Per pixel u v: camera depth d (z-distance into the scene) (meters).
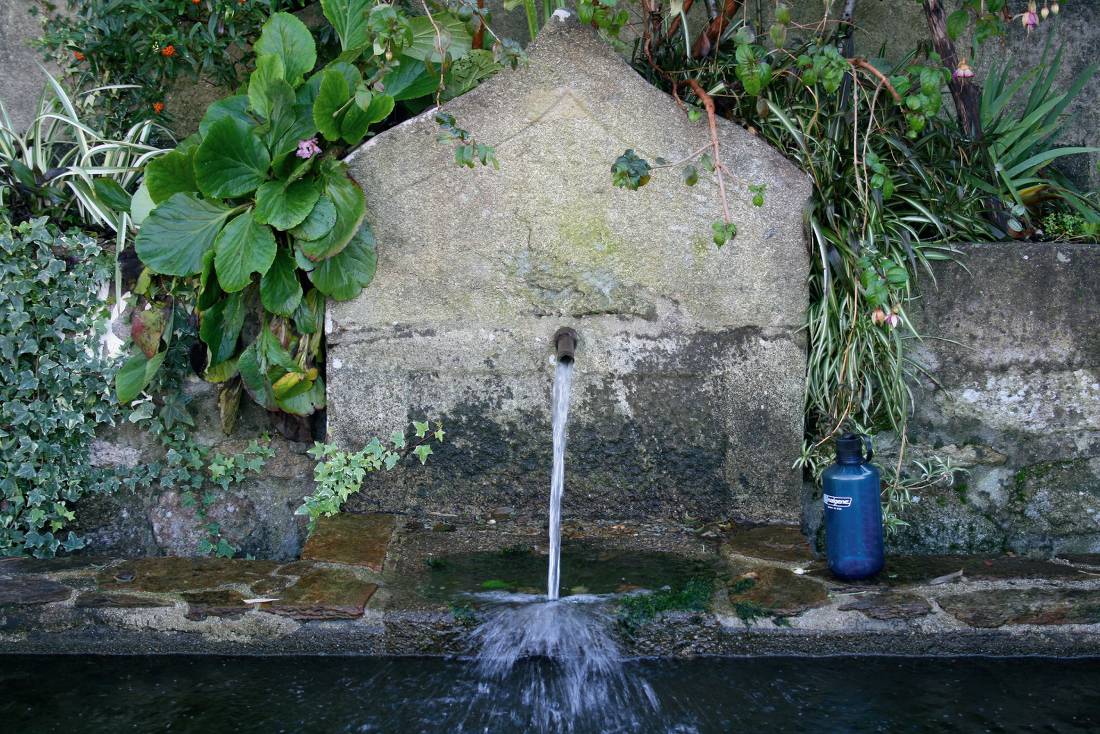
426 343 3.20
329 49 3.54
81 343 3.21
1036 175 3.65
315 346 3.21
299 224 2.97
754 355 3.17
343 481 3.23
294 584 2.80
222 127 2.90
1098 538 3.24
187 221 2.99
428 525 3.22
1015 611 2.65
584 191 3.09
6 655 2.73
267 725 2.41
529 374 3.21
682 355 3.19
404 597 2.73
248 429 3.35
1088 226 3.28
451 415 3.24
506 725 2.40
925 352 3.20
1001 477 3.25
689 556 2.99
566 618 2.63
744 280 3.13
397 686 2.55
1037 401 3.20
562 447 3.18
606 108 3.03
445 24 3.18
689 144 3.06
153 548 3.35
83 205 3.37
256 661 2.67
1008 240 3.34
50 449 3.23
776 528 3.18
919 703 2.46
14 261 3.13
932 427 3.24
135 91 3.51
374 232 3.13
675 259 3.13
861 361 3.14
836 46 3.36
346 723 2.41
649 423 3.22
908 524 3.27
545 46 3.00
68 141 3.69
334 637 2.66
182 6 3.30
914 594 2.72
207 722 2.42
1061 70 3.82
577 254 3.14
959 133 3.39
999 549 3.25
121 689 2.56
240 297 3.10
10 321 3.14
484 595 2.74
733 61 3.28
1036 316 3.15
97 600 2.73
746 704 2.47
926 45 3.36
